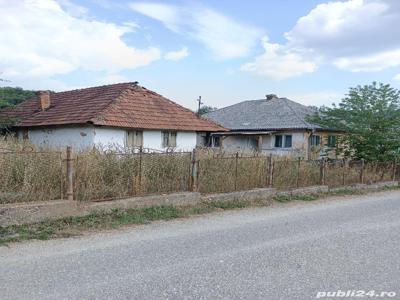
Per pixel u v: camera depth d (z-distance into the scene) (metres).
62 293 4.29
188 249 6.12
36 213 7.29
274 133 29.77
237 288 4.56
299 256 5.86
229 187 11.05
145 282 4.68
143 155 9.53
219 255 5.84
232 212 9.50
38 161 8.05
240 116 34.97
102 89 24.25
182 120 23.05
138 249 6.05
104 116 19.50
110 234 6.95
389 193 14.90
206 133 25.73
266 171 12.05
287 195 12.12
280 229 7.71
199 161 10.47
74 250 5.91
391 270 5.29
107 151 9.44
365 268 5.36
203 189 10.54
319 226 8.08
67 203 7.69
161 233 7.14
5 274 4.83
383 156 17.98
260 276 4.97
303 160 13.60
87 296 4.23
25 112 24.92
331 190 13.88
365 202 12.05
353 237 7.14
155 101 23.52
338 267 5.38
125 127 19.95
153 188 9.52
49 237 6.59
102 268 5.13
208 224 8.04
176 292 4.40
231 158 11.37
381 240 6.95
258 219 8.72
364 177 16.14
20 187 7.77
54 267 5.12
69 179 7.95
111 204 8.32
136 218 8.10
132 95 22.66
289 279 4.88
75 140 20.14
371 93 18.53
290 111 32.28
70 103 23.69
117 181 8.90
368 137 17.88
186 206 9.55
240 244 6.49
